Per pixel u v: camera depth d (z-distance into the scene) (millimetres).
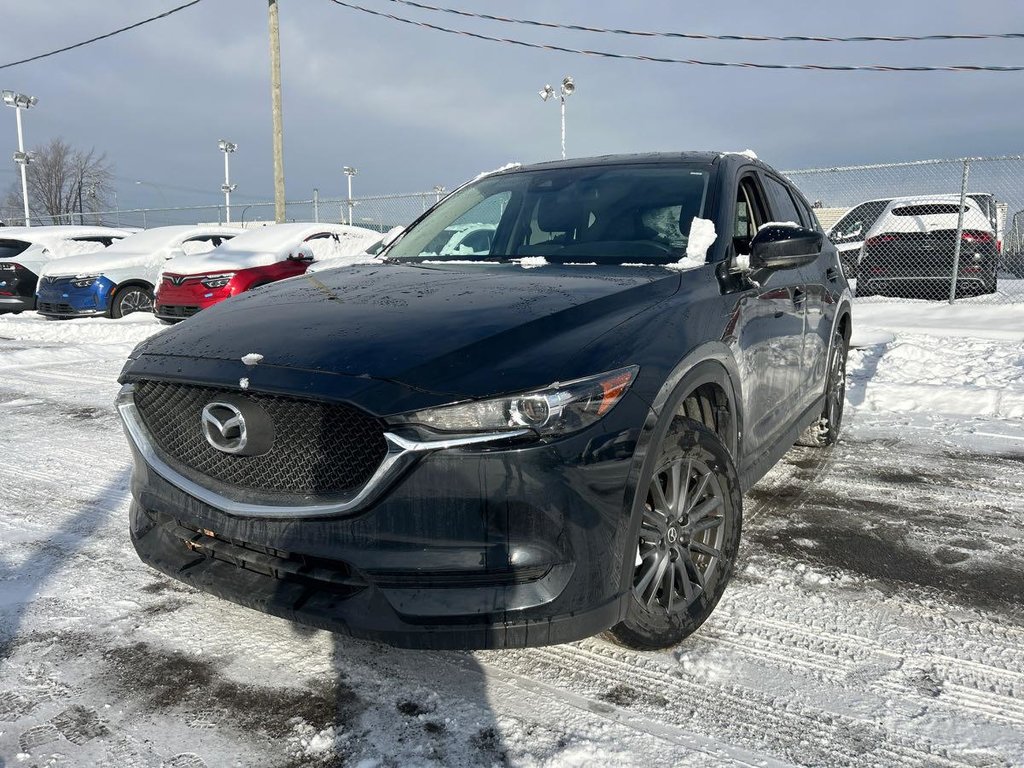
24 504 3814
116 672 2312
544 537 1914
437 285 2672
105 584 2906
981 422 5391
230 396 2086
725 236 3068
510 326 2141
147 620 2625
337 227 10875
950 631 2559
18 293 14172
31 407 6191
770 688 2229
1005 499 3838
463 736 2008
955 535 3373
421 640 1920
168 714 2109
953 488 4008
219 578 2221
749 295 2938
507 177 3855
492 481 1877
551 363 1992
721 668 2328
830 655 2408
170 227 13523
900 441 4934
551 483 1902
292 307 2500
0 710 2127
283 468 2057
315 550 1986
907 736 2016
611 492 2008
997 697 2191
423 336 2104
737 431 2781
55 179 50906
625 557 2070
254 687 2230
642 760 1920
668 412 2209
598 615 2006
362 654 2396
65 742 1991
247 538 2086
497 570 1905
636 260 2994
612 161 3689
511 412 1885
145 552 2420
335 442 1977
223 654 2406
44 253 14492
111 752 1951
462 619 1900
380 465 1891
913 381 6355
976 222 10695
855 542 3295
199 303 9492
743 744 1982
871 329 9016
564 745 1973
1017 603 2752
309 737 2008
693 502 2422
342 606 1999
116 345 9672
